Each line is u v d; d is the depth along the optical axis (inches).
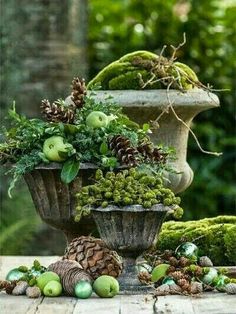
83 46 296.0
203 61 352.2
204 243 194.2
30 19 288.2
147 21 358.6
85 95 182.9
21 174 178.2
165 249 195.8
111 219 169.3
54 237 287.1
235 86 349.1
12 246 280.4
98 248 175.5
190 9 354.3
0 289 174.6
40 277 171.5
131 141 177.5
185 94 194.4
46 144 176.9
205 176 339.9
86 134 177.0
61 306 162.7
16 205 283.4
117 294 171.6
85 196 170.1
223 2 366.9
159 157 176.4
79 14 294.5
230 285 170.1
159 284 175.8
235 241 193.2
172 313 156.3
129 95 193.3
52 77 289.0
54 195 181.5
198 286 169.8
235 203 344.2
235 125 346.9
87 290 167.9
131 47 356.2
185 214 339.9
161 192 169.5
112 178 169.8
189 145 342.0
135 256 172.6
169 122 196.9
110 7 362.6
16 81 288.0
